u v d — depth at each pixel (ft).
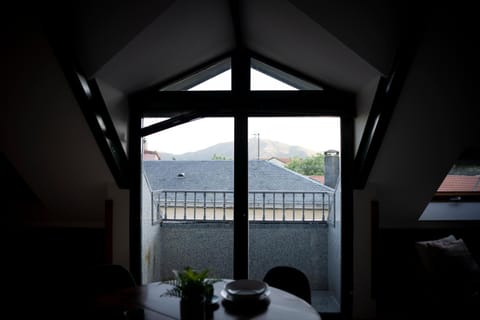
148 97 10.07
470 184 10.74
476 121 7.81
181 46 8.35
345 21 6.48
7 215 11.50
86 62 7.24
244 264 10.25
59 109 7.86
